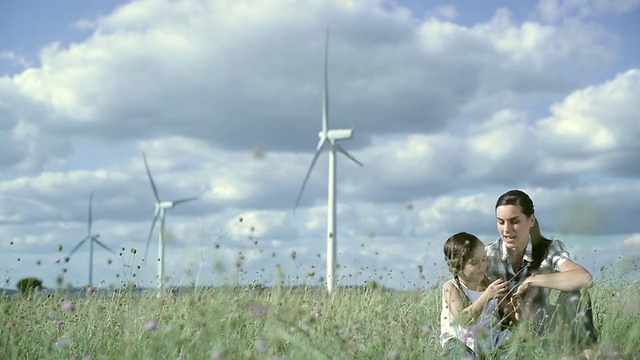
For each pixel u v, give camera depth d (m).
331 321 6.51
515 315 6.30
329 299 8.11
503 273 6.74
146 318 7.19
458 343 5.98
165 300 7.64
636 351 6.01
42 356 6.64
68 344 6.61
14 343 6.99
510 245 6.57
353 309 7.73
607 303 7.50
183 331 6.27
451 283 6.57
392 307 7.62
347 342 5.94
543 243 6.66
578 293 6.33
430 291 8.53
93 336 7.10
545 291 6.61
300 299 7.62
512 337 5.93
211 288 7.72
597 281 8.09
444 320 6.51
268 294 7.62
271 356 5.56
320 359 5.63
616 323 6.60
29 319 7.57
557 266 6.54
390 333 6.47
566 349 5.73
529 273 6.64
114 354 6.46
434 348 6.18
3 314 7.59
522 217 6.52
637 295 6.98
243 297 6.86
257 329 6.41
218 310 6.27
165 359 5.92
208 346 5.83
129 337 6.58
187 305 7.14
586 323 6.22
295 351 5.66
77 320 7.36
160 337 6.05
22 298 8.45
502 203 6.58
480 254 6.45
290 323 5.75
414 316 6.86
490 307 6.29
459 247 6.45
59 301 8.05
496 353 5.88
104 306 7.78
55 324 7.46
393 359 5.78
